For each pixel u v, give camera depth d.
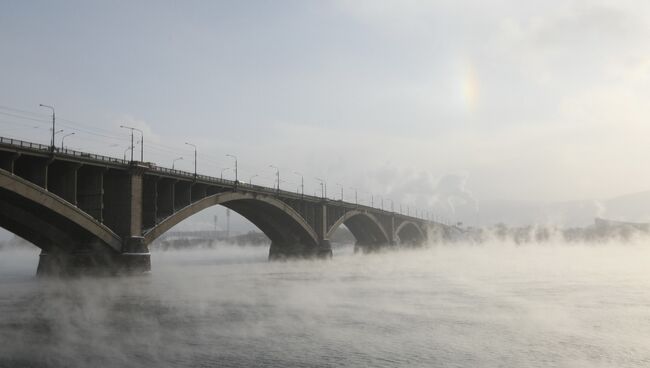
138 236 63.00
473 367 22.67
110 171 62.59
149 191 67.75
